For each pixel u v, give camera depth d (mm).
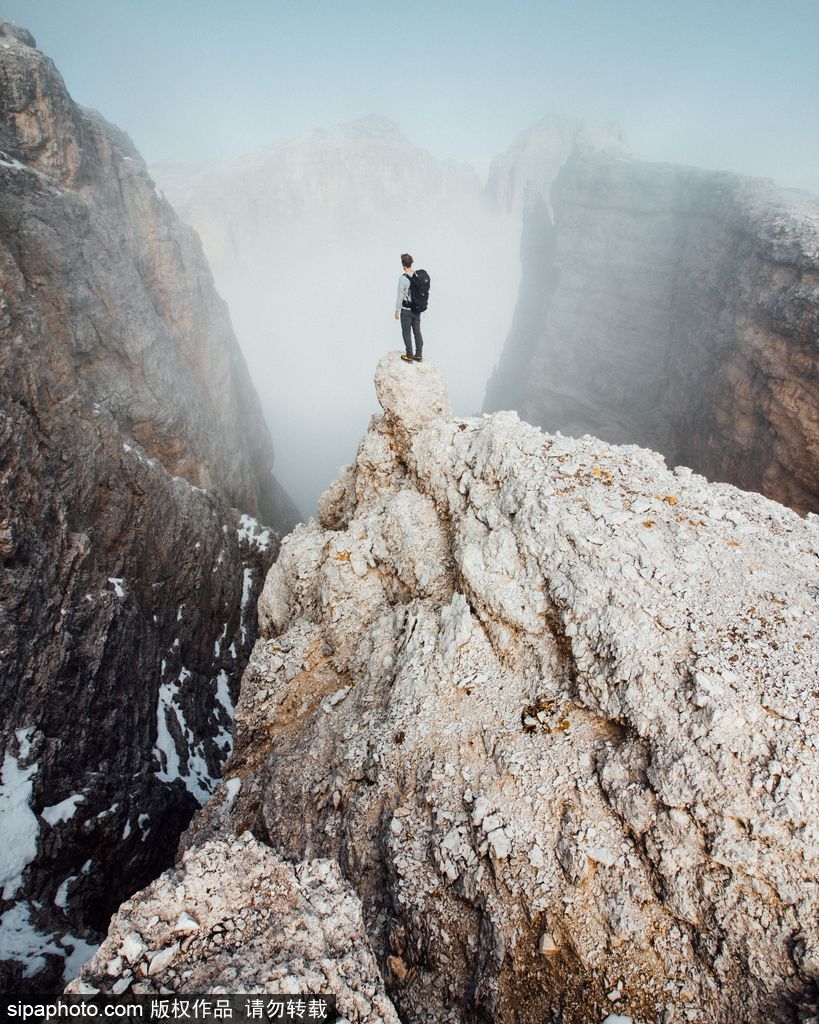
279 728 11961
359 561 12844
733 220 41781
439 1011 6680
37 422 22562
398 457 14852
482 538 10484
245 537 43438
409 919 7215
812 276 29875
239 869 5477
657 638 7578
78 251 29516
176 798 22734
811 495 30750
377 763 8680
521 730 8094
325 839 8812
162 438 35344
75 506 23641
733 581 8250
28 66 28797
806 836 5785
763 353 32375
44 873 15664
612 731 7664
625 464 10594
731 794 6207
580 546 8781
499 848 6930
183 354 45469
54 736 18797
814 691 6707
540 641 8922
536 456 10727
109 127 42750
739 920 5793
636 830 6629
